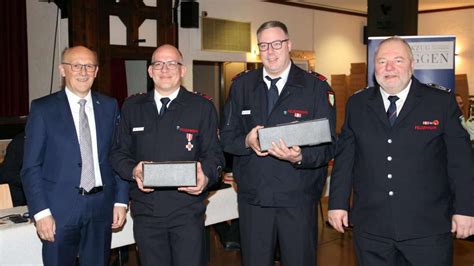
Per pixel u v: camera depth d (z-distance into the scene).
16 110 6.54
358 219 2.48
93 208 2.58
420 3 9.82
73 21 6.03
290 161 2.50
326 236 5.12
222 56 8.13
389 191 2.37
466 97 9.39
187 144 2.66
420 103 2.36
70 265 2.59
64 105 2.59
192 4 7.39
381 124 2.41
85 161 2.57
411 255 2.37
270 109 2.67
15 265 2.79
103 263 2.66
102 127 2.67
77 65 2.54
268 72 2.66
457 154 2.33
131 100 2.76
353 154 2.55
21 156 3.83
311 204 2.65
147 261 2.65
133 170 2.58
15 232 2.79
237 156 2.77
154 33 7.12
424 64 4.39
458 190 2.34
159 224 2.63
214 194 3.72
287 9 9.15
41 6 6.53
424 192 2.33
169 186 2.49
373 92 2.49
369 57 4.44
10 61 6.45
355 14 10.50
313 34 9.68
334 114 2.63
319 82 2.65
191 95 2.73
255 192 2.64
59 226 2.51
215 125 2.74
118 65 6.69
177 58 2.64
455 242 4.86
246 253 2.72
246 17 8.46
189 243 2.62
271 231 2.66
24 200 3.88
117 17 6.66
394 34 5.96
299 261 2.63
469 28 10.19
